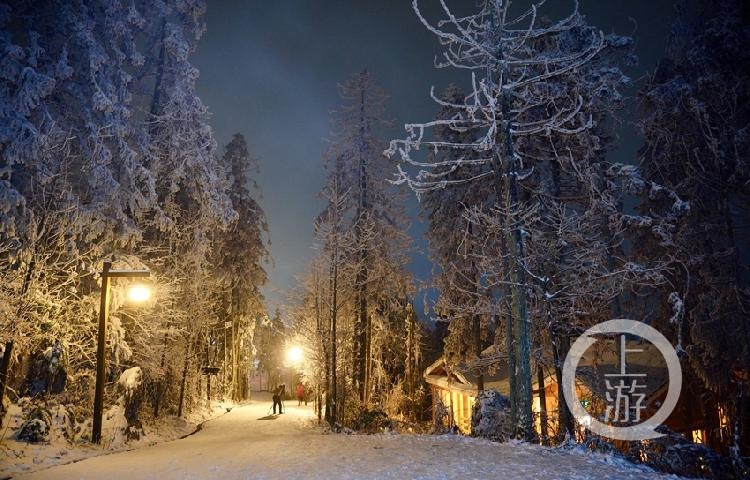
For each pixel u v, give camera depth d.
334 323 23.11
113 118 15.03
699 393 17.67
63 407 12.66
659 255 16.59
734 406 15.73
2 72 11.86
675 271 16.47
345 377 25.47
